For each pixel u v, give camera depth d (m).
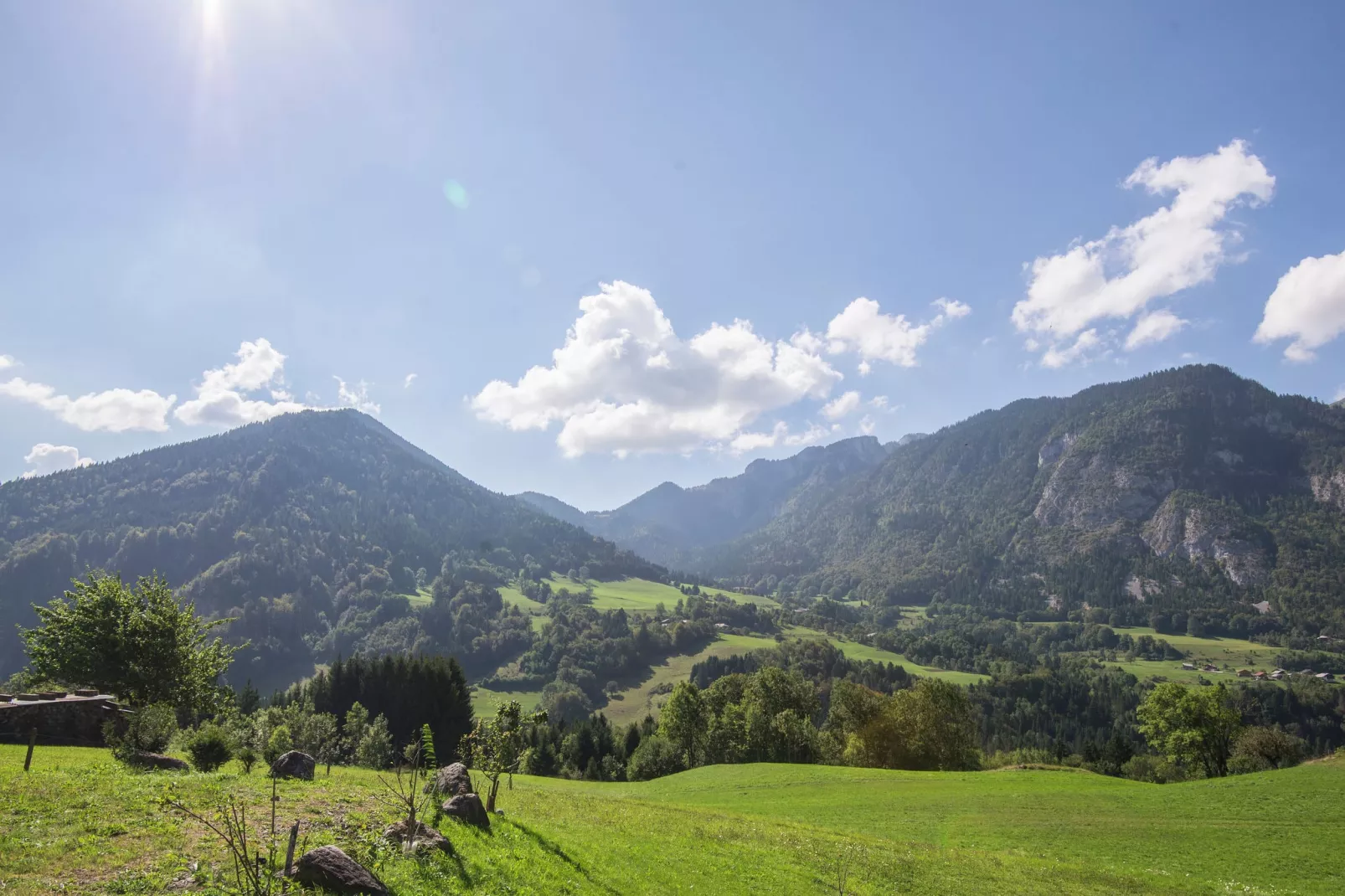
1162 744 84.75
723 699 106.00
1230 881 31.14
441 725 102.06
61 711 37.38
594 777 109.81
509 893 13.88
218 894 10.83
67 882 10.80
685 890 19.23
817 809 47.44
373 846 14.05
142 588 47.72
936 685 87.06
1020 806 46.75
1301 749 77.19
